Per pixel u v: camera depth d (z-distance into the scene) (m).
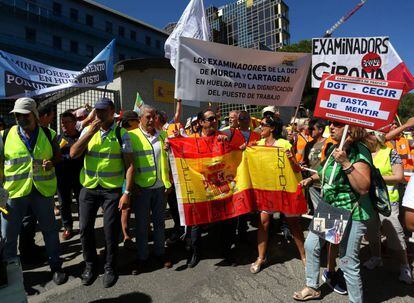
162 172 4.03
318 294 3.16
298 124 6.68
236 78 4.53
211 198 3.92
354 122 2.71
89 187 3.48
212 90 4.45
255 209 3.88
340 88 2.79
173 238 4.73
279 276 3.68
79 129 5.33
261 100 4.64
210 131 4.07
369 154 2.76
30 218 4.07
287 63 4.66
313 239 3.10
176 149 3.90
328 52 4.41
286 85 4.69
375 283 3.48
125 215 4.59
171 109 9.28
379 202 2.78
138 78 8.53
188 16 5.25
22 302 2.17
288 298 3.21
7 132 3.54
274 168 3.87
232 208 3.94
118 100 8.20
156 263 4.06
